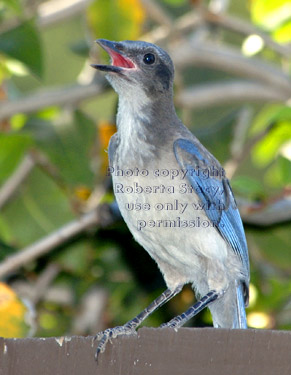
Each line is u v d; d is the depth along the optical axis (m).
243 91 14.16
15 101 12.86
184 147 9.33
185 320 8.91
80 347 6.86
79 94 12.95
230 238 9.63
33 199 12.66
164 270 9.66
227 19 14.09
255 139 13.05
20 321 10.54
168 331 6.64
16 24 12.26
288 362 6.37
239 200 12.30
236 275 9.64
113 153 9.65
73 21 18.42
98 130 12.56
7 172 12.27
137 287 13.12
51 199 12.65
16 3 12.10
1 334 10.46
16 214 12.63
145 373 6.61
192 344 6.56
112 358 6.72
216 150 13.03
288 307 12.87
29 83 17.78
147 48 9.80
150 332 6.66
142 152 9.27
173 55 13.99
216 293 9.19
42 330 13.36
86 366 6.80
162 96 9.70
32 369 6.92
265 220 12.27
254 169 17.38
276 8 14.54
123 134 9.54
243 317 9.50
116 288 13.19
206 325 13.12
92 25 13.01
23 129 12.60
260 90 14.16
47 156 12.44
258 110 16.36
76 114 12.74
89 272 13.10
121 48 9.90
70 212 12.63
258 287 12.86
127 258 12.95
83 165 12.48
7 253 12.72
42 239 12.30
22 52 12.16
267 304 12.80
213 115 16.97
